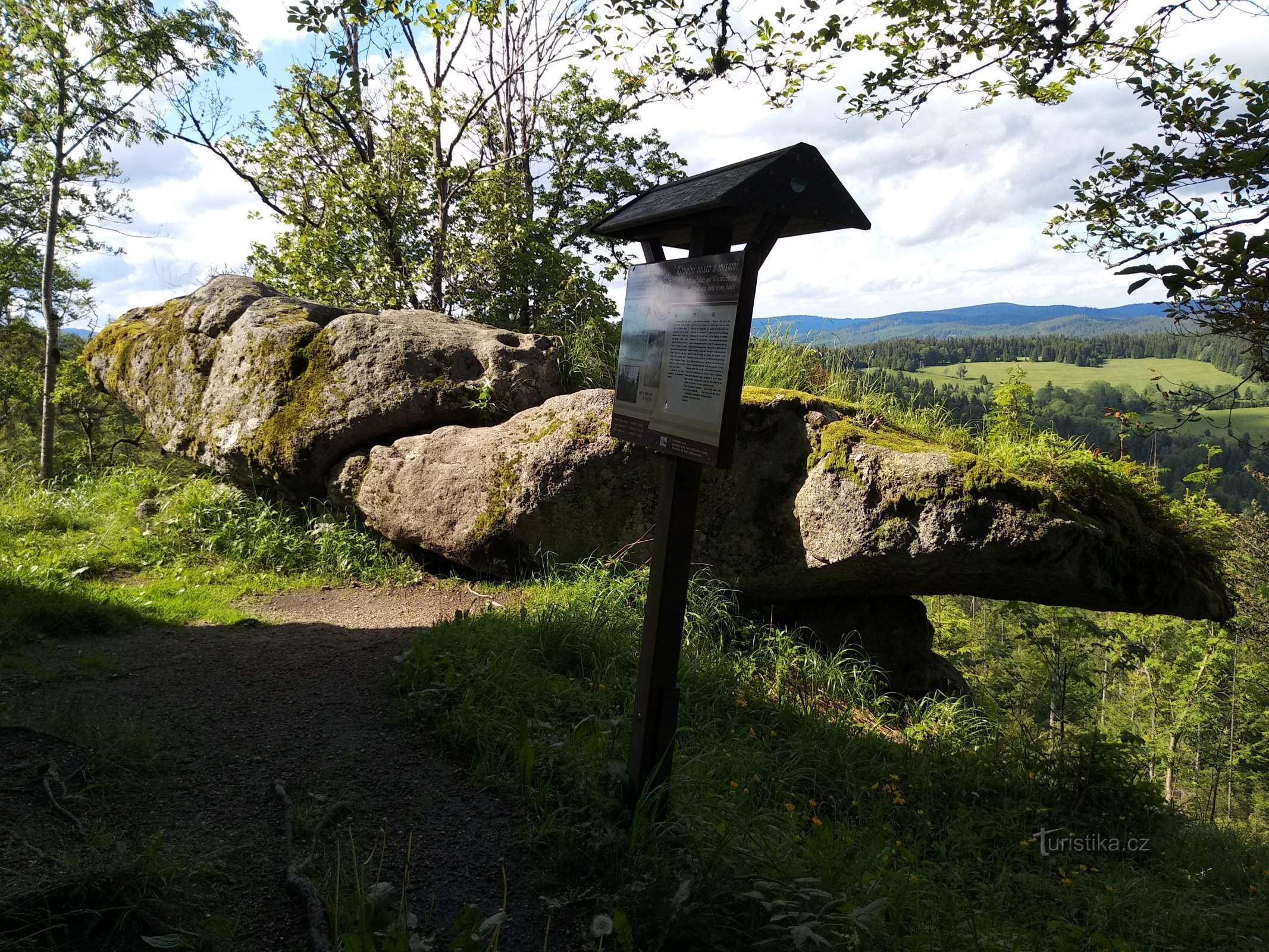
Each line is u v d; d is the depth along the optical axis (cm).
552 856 311
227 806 340
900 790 473
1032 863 440
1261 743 2233
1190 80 422
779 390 632
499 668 449
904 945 285
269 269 1361
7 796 319
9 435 2272
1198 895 438
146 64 1240
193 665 505
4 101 1230
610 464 646
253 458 824
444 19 574
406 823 334
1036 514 527
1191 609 588
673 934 269
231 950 252
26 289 2016
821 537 590
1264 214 292
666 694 325
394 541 752
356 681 477
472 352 797
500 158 1332
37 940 239
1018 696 731
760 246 283
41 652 517
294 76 1248
